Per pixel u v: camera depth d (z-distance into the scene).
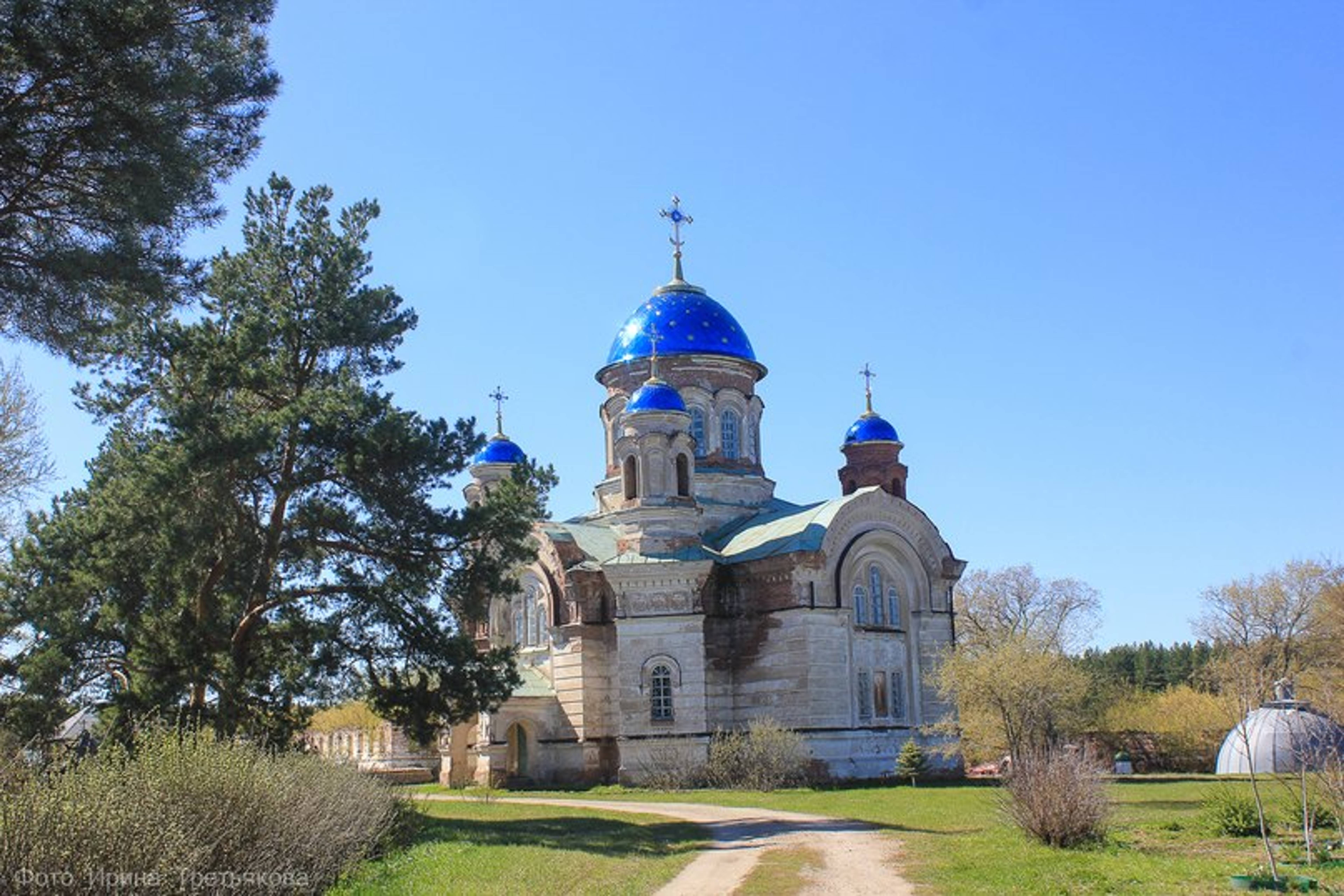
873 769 55.56
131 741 30.64
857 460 68.81
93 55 19.97
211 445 32.81
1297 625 76.00
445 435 37.91
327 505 36.59
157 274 21.83
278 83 23.05
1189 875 22.27
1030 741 51.50
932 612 60.16
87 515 36.16
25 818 14.14
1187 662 130.38
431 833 32.75
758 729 52.44
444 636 37.75
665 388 60.25
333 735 85.19
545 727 58.69
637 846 30.88
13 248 21.17
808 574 55.56
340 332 37.53
